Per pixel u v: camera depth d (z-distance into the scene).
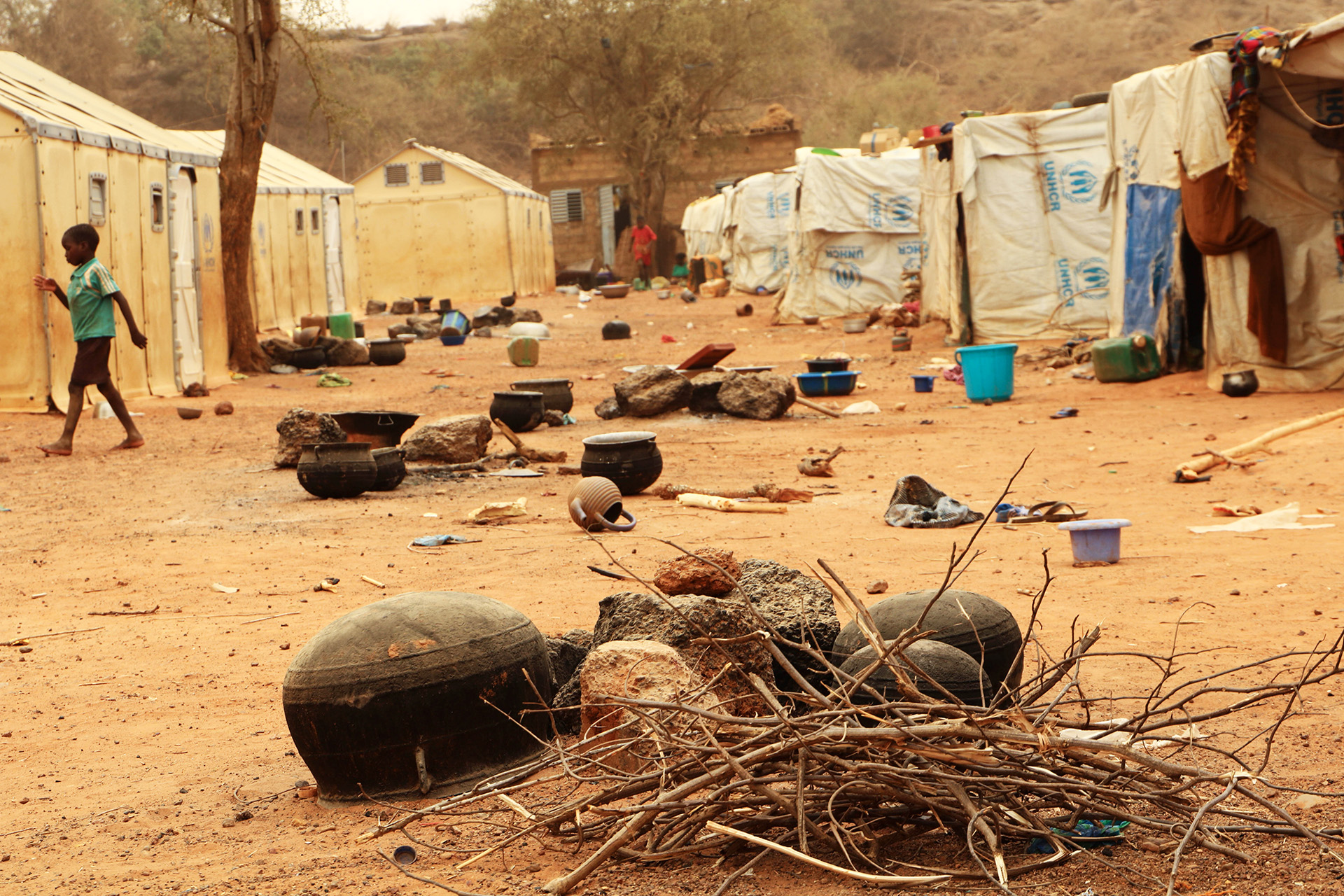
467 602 4.45
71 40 59.16
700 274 43.53
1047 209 22.19
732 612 4.59
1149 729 3.46
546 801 3.97
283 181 31.14
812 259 29.77
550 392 16.30
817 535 8.72
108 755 4.72
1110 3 85.00
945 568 7.41
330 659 4.17
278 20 21.89
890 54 87.12
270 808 4.13
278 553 8.62
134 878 3.51
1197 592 6.53
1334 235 15.09
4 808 4.18
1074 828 3.35
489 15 49.88
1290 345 15.37
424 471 12.38
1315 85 15.01
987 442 13.23
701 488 10.88
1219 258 15.72
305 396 19.72
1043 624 5.99
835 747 3.30
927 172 26.62
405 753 4.12
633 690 4.16
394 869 3.48
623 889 3.23
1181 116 15.72
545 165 55.84
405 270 42.44
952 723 3.20
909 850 3.40
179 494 11.29
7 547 9.12
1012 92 78.06
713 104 52.69
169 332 19.80
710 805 3.34
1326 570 6.87
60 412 16.69
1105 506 9.53
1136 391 16.56
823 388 17.89
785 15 49.56
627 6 48.75
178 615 6.97
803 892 3.14
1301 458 10.79
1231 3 79.56
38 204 16.22
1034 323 22.42
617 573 7.52
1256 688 3.47
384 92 75.25
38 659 6.16
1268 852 3.29
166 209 19.67
